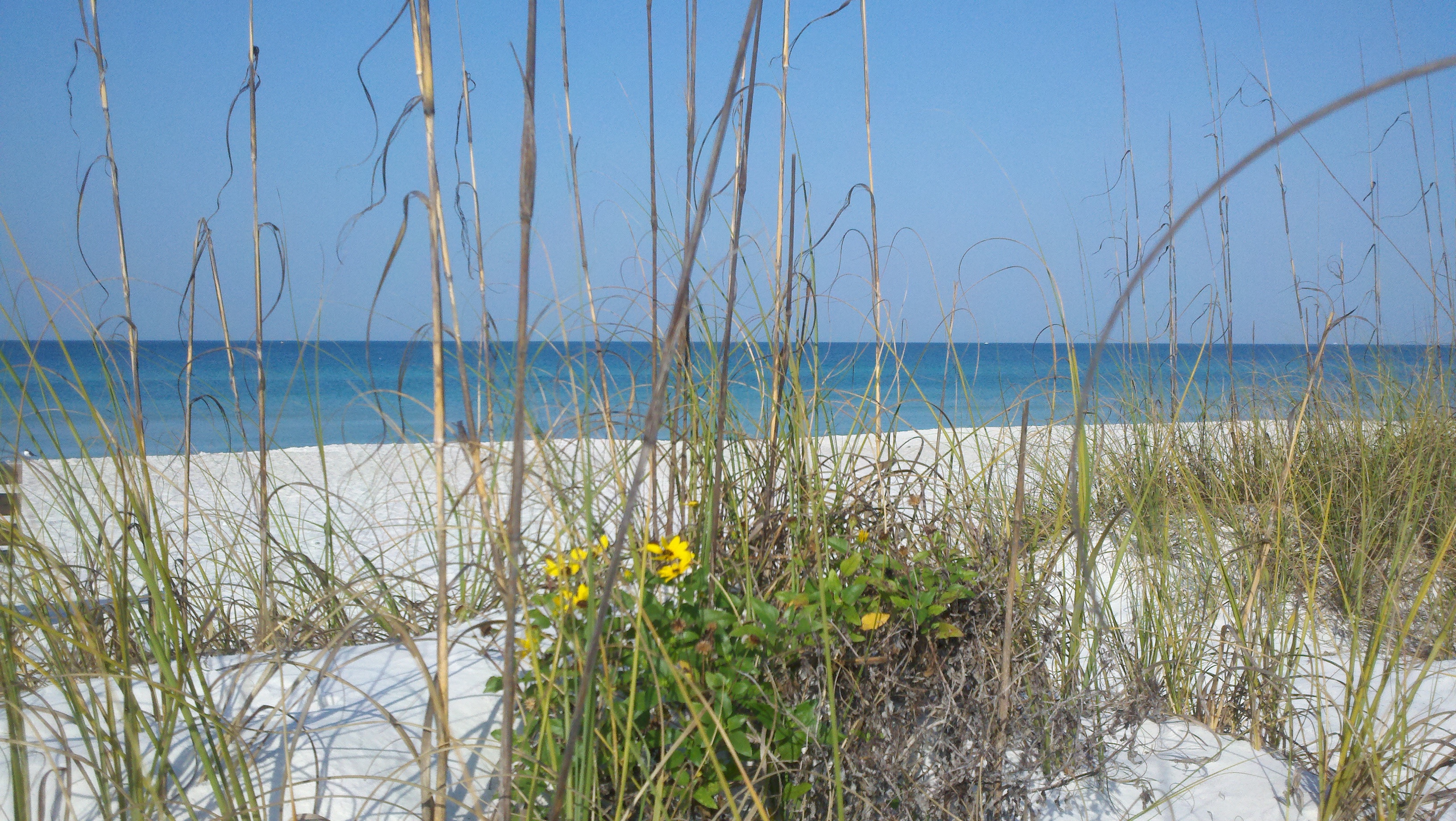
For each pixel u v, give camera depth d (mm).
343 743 1756
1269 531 2857
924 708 2039
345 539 3424
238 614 2969
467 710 1912
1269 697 2400
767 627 1844
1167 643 2557
